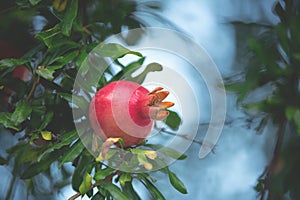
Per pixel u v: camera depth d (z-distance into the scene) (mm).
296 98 978
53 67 908
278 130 1043
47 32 930
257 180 1062
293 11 1031
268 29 1109
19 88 964
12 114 901
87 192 901
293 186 1040
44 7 1040
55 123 949
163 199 890
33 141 941
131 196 903
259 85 994
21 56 1066
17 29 1066
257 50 975
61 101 958
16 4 1072
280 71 976
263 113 1050
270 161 1050
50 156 934
